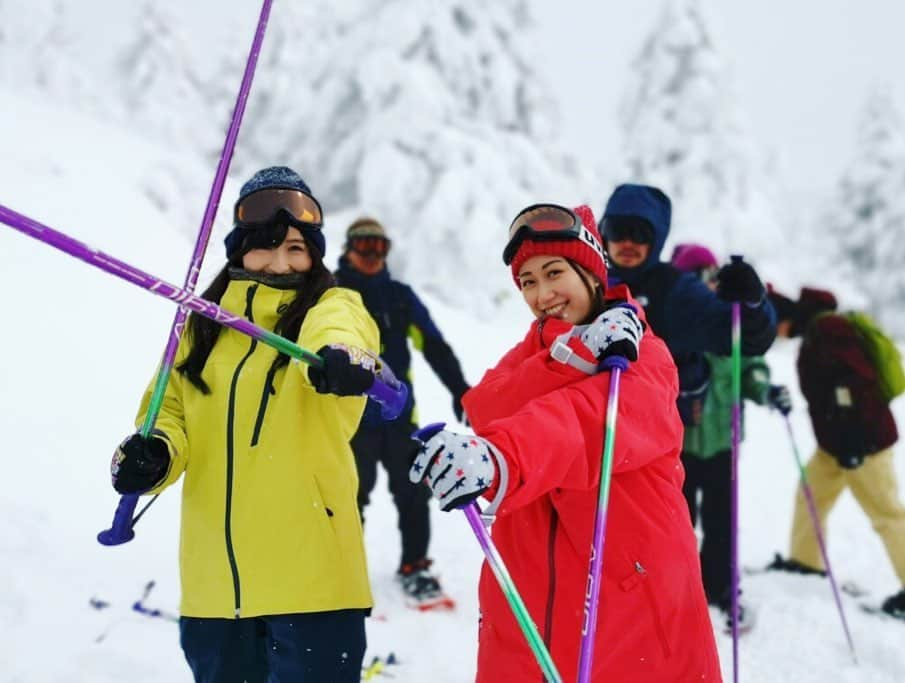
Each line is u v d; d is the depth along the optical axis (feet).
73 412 21.45
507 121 68.49
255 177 9.16
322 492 8.50
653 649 7.46
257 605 8.21
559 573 7.59
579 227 8.27
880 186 94.38
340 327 8.18
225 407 8.53
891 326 91.97
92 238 37.01
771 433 34.78
